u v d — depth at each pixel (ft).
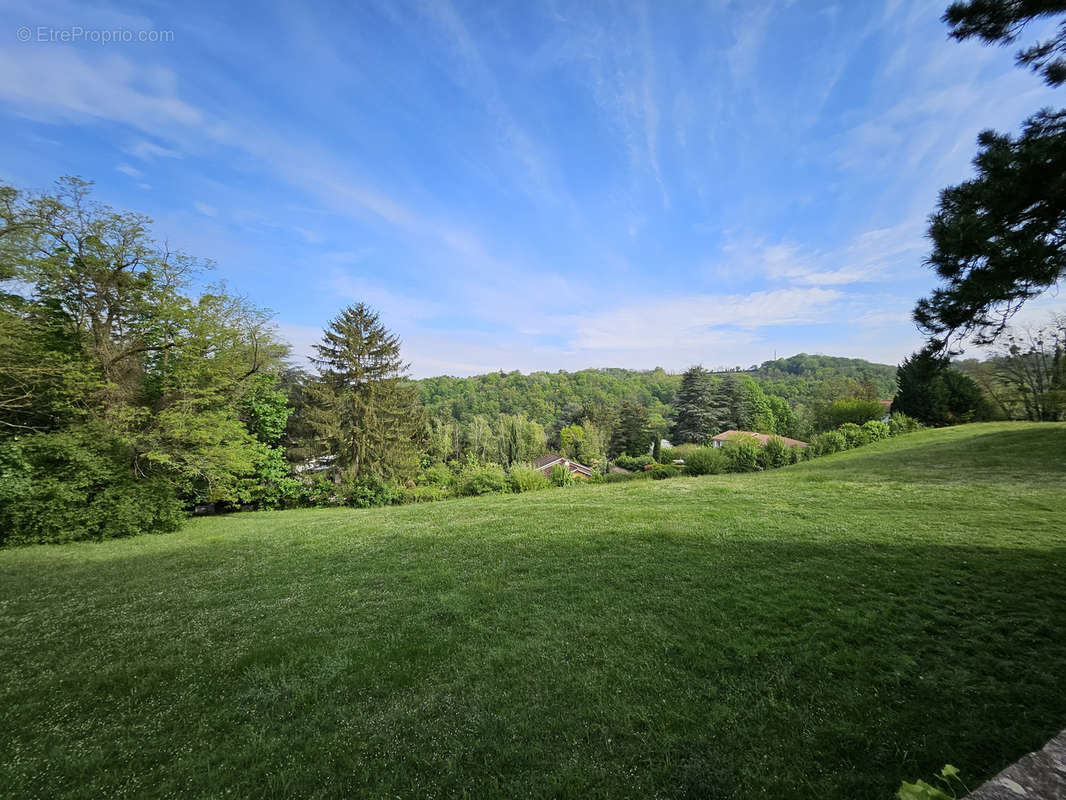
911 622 14.42
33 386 41.29
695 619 15.85
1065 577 17.20
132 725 11.34
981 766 8.16
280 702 12.18
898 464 56.13
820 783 8.17
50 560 31.78
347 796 8.70
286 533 40.24
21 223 39.99
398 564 26.37
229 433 52.85
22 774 9.47
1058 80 14.38
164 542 38.04
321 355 86.63
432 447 129.70
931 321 15.84
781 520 30.78
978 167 14.46
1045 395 91.76
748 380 212.43
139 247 46.98
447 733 10.44
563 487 68.08
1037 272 13.29
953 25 15.01
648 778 8.68
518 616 17.28
